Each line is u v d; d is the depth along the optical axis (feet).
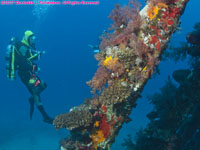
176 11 9.18
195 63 13.00
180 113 13.32
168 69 143.84
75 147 10.84
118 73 9.72
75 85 165.68
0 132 45.62
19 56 19.43
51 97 109.29
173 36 10.02
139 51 9.19
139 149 14.67
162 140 13.64
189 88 13.06
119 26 10.24
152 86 99.09
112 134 10.56
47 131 45.32
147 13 9.46
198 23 12.84
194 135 14.64
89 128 10.65
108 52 9.84
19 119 57.11
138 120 49.03
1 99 110.22
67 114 10.64
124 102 10.21
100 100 10.30
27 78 20.12
